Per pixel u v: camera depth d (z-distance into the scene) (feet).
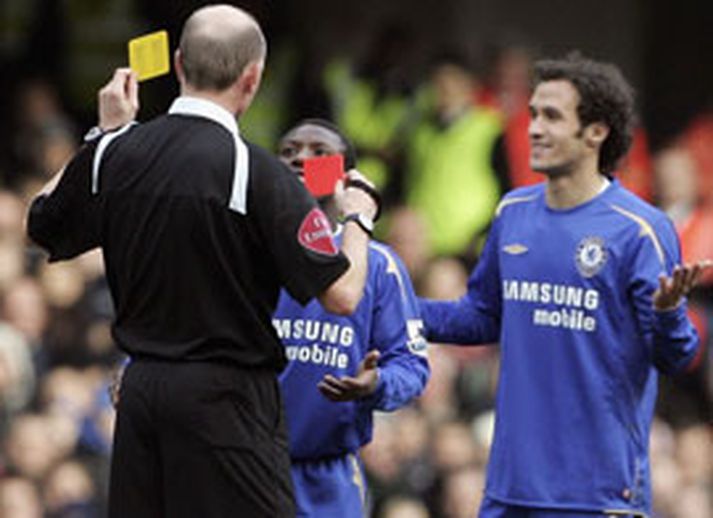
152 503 67.00
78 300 122.83
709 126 148.36
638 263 77.30
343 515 77.56
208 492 66.03
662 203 145.38
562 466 77.87
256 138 143.64
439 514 118.62
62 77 145.79
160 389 65.98
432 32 158.81
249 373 66.44
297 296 65.87
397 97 142.20
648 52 166.30
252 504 66.28
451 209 138.10
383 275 77.97
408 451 119.34
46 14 145.89
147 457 66.69
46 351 120.98
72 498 113.60
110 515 67.67
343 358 77.05
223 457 65.87
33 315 120.98
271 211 65.87
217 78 66.85
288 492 67.36
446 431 120.57
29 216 68.95
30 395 118.62
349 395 71.46
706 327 136.36
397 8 157.48
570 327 77.92
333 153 77.61
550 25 163.63
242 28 67.05
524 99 142.41
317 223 66.18
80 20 146.72
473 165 138.62
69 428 116.16
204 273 65.98
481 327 81.56
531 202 79.77
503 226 80.18
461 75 141.08
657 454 127.54
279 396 67.46
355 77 143.64
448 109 140.36
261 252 66.33
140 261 66.44
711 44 166.09
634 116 79.20
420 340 78.23
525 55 148.56
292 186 66.44
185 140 66.54
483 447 120.88
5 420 116.26
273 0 144.56
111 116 69.36
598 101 77.97
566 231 78.28
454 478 118.73
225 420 65.92
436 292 131.54
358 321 77.30
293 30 146.51
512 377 78.95
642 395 78.33
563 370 78.07
